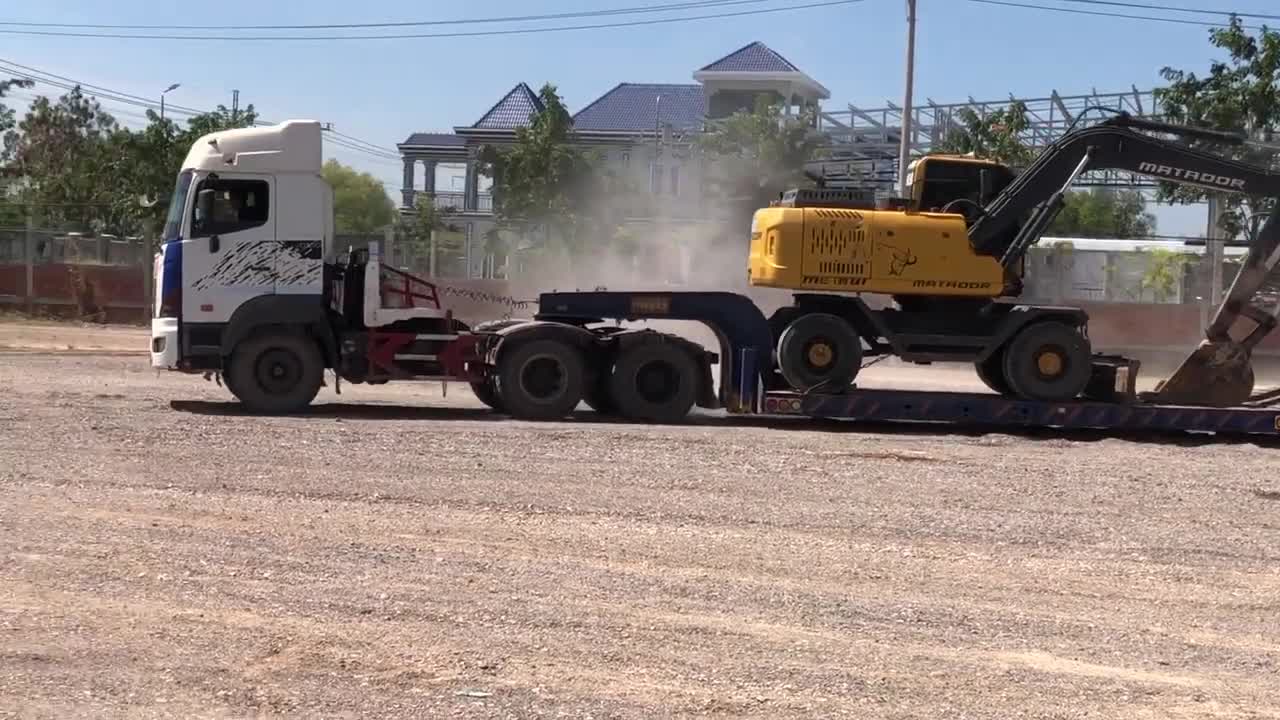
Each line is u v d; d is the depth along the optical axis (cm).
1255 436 1753
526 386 1709
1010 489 1228
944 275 1680
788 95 5869
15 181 5769
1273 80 3106
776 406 1695
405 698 639
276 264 1681
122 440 1350
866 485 1226
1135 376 1741
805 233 1673
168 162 4375
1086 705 661
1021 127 3700
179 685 651
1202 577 927
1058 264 3403
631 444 1431
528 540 967
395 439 1408
